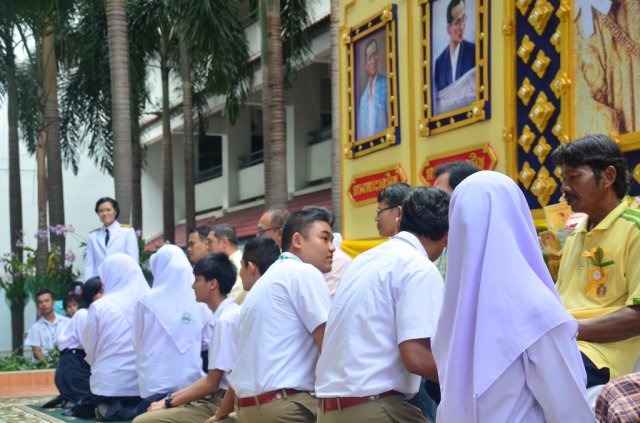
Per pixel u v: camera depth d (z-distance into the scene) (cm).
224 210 2422
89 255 1057
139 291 816
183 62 1942
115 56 1260
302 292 442
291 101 2003
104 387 789
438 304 339
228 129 2406
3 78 1532
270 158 1344
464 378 269
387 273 349
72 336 899
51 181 1658
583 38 595
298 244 464
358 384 348
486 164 701
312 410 435
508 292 262
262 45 1459
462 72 734
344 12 945
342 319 357
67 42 1684
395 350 349
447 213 362
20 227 1934
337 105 1231
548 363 261
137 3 1762
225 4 1358
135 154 2088
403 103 828
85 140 2362
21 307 1638
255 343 445
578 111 602
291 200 2008
